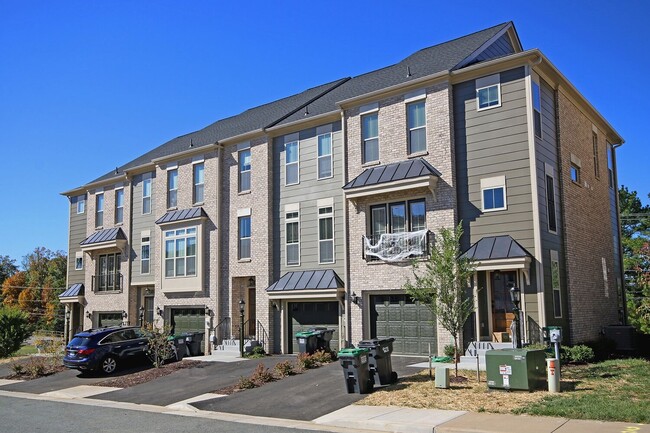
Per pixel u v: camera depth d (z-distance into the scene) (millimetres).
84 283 35156
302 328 23781
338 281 22219
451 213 19172
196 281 26984
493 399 12484
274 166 25562
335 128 23531
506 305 18297
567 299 19219
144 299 31484
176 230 28453
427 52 25625
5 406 16328
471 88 19547
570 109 21797
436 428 10469
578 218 21266
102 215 34656
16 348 30484
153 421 13172
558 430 9664
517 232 17984
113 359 22328
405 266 20094
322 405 13750
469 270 15141
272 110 30250
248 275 25500
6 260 86562
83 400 17297
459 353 17828
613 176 27312
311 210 23938
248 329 26234
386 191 20016
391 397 13625
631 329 20750
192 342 24875
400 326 20500
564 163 20453
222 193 27109
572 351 16891
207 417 13555
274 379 17578
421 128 20453
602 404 11211
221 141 27047
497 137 18766
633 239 36188
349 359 14477
